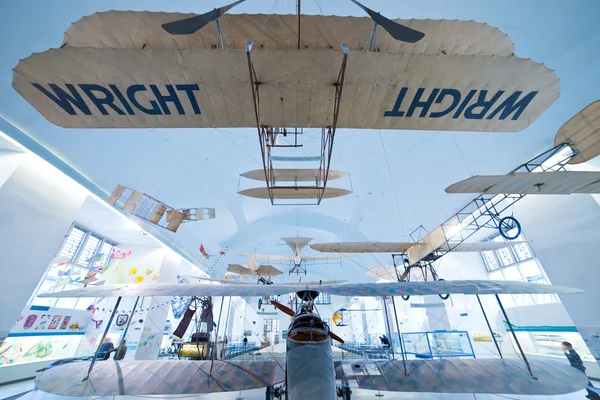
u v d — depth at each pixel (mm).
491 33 3098
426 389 3635
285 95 2977
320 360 2689
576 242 6465
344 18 3197
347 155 9352
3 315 5438
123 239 11680
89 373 3775
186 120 3340
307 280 20312
